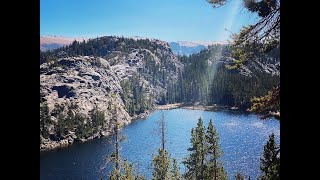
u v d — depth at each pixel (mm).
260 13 9930
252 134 89375
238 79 155125
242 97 142875
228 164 63938
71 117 110438
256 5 9867
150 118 147375
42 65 159875
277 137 78438
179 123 121000
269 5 9422
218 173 39312
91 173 67250
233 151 73125
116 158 30188
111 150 86938
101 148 92000
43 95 119125
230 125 105625
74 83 147750
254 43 10742
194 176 39812
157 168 39312
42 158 83625
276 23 9680
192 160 39906
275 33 10023
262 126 100688
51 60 163500
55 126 102750
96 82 157625
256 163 64188
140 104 165125
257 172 58781
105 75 171500
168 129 108875
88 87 150500
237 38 10969
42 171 70500
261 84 134750
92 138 106688
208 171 39094
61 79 146750
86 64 171375
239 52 11305
